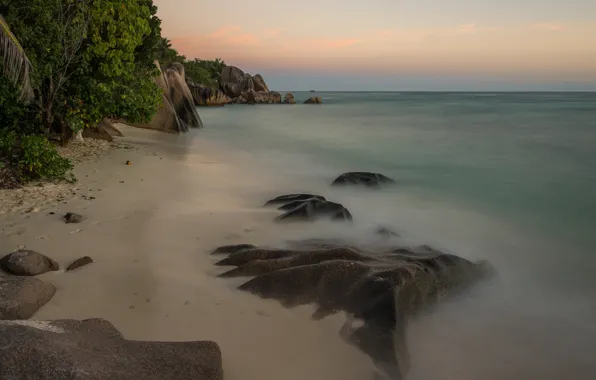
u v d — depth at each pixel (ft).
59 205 27.32
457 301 19.10
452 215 32.99
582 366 15.34
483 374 14.71
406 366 14.17
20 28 37.96
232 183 37.91
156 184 34.76
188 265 19.94
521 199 38.19
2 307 14.32
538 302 19.69
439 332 16.98
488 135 85.30
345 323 15.66
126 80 48.39
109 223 24.80
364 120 126.21
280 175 44.11
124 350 11.75
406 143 73.51
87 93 44.24
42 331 11.39
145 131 74.23
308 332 15.28
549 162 55.67
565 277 22.41
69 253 20.43
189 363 11.68
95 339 12.04
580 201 37.50
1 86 34.99
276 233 24.88
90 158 42.80
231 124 108.68
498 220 32.04
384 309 15.30
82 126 45.37
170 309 16.25
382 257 19.95
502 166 53.01
